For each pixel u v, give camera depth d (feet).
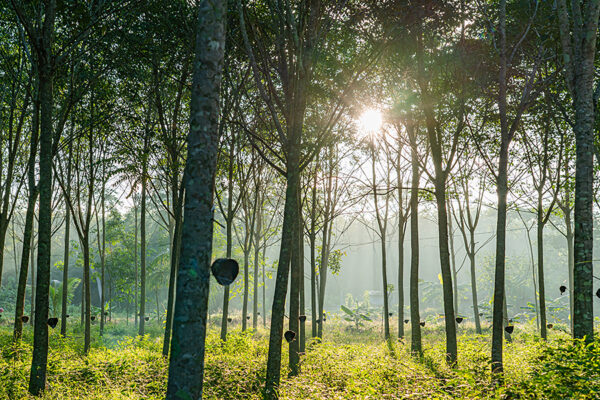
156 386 33.24
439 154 41.47
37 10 34.91
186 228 17.76
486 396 24.59
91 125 47.91
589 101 30.30
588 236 29.43
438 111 41.37
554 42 36.70
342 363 38.32
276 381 30.40
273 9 33.88
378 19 36.04
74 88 43.16
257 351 51.44
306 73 31.65
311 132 45.44
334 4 33.06
